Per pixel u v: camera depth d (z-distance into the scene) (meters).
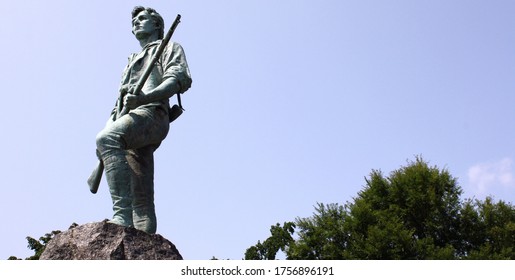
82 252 6.08
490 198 23.05
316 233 22.61
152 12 8.38
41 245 20.72
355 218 22.27
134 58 7.97
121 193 6.75
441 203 22.48
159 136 7.31
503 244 21.73
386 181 23.92
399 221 22.52
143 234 6.36
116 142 6.89
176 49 7.73
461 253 22.30
